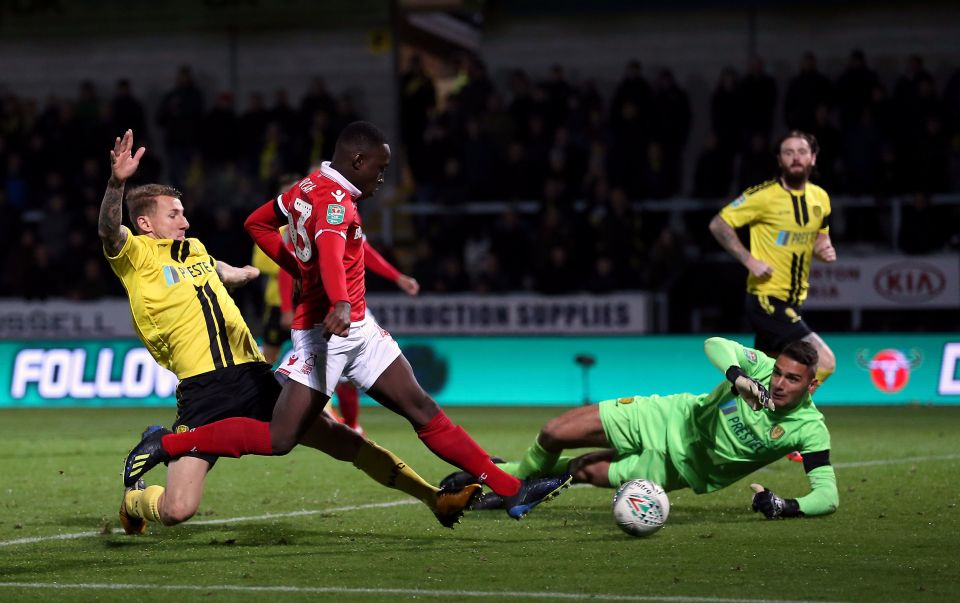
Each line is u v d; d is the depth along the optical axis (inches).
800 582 358.9
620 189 1222.3
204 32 1594.5
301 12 1535.4
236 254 1291.8
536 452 501.4
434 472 651.5
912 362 1108.5
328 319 384.5
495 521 483.5
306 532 458.9
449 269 1263.5
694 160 1476.4
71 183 1389.0
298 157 1341.0
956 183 1245.7
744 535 441.4
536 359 1179.3
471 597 341.4
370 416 1093.1
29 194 1413.6
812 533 445.1
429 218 1380.4
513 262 1261.1
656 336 1149.1
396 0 1545.3
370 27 1555.1
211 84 1599.4
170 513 416.5
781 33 1456.7
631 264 1214.3
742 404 470.3
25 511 519.8
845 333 1119.6
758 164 1211.2
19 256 1333.7
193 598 343.6
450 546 426.3
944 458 687.7
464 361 1192.8
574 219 1237.1
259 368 447.8
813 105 1256.8
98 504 541.0
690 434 480.1
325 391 415.2
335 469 656.4
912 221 1190.3
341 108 1360.7
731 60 1470.2
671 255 1207.6
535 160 1298.0
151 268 440.5
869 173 1237.1
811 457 479.2
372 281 1277.1
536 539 439.8
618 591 348.2
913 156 1223.5
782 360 458.6
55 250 1371.8
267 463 684.1
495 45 1530.5
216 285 451.8
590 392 1163.9
